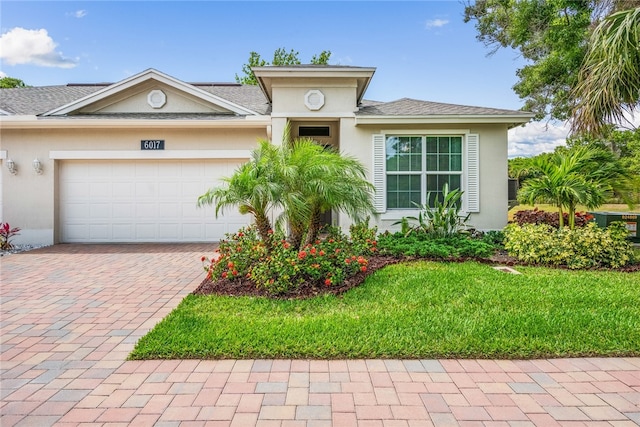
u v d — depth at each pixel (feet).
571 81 44.42
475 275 20.98
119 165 35.88
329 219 38.01
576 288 18.57
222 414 9.16
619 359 12.00
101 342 13.33
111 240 36.04
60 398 9.85
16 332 14.24
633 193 26.45
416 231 30.17
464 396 9.96
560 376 10.99
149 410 9.33
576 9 42.06
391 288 18.80
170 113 36.96
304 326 13.97
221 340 12.81
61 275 23.36
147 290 20.03
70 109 35.24
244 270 19.98
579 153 26.35
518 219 34.30
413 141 33.86
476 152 33.40
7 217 34.86
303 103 33.78
